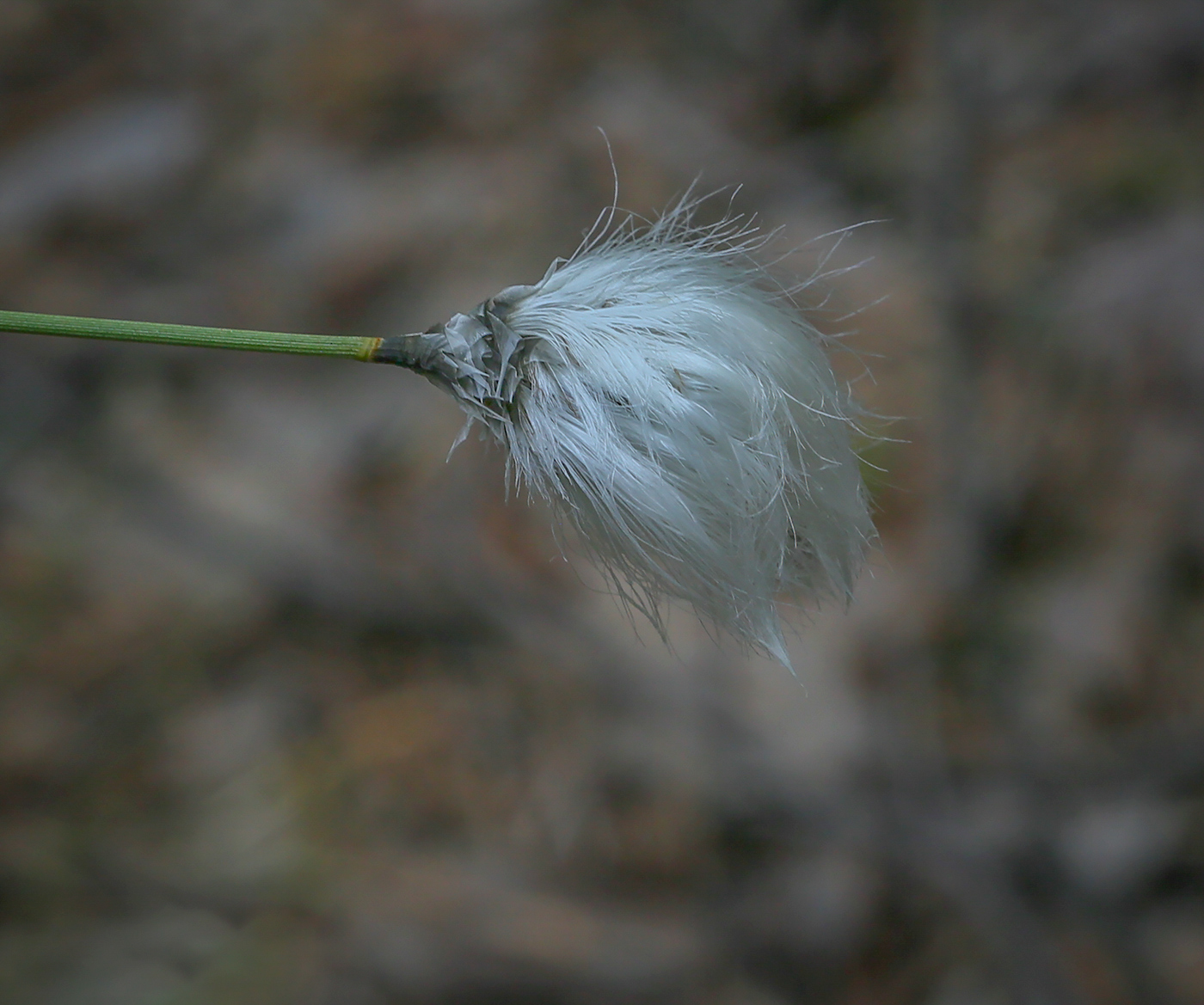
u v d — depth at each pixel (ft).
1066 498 1.28
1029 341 1.36
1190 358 1.31
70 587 1.34
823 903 1.14
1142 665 1.19
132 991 1.13
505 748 1.18
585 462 0.91
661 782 1.17
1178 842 1.14
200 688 1.26
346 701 1.23
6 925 1.15
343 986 1.13
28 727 1.25
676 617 1.22
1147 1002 1.11
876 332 1.33
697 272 0.93
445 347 0.92
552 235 1.51
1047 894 1.14
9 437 1.47
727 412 0.91
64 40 2.02
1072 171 1.51
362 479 1.37
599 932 1.13
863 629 1.20
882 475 1.02
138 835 1.18
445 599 1.26
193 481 1.40
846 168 1.52
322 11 1.96
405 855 1.16
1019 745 1.17
